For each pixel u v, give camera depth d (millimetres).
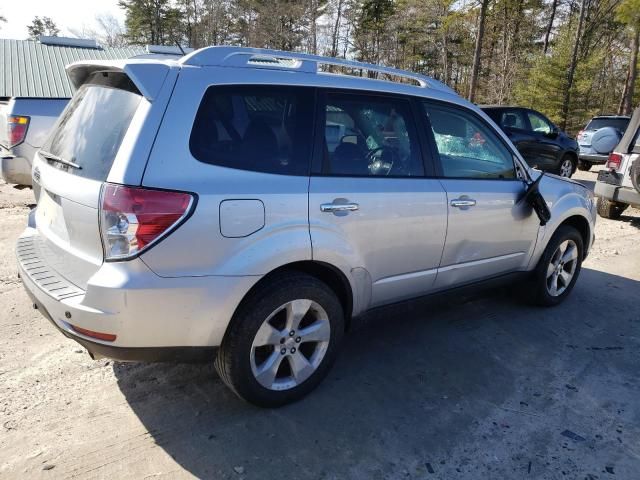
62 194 2596
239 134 2627
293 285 2740
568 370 3531
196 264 2416
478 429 2840
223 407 2924
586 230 4746
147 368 3291
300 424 2809
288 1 43531
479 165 3793
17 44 18969
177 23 58875
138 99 2473
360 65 3221
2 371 3170
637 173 7355
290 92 2842
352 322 3205
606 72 37156
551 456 2656
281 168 2729
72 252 2551
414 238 3279
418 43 46812
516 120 12516
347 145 3029
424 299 3582
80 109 2855
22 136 6312
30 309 4035
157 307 2359
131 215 2271
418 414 2949
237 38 50438
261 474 2439
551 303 4590
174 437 2664
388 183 3146
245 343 2650
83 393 2998
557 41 29641
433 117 3527
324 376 3078
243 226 2527
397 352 3662
